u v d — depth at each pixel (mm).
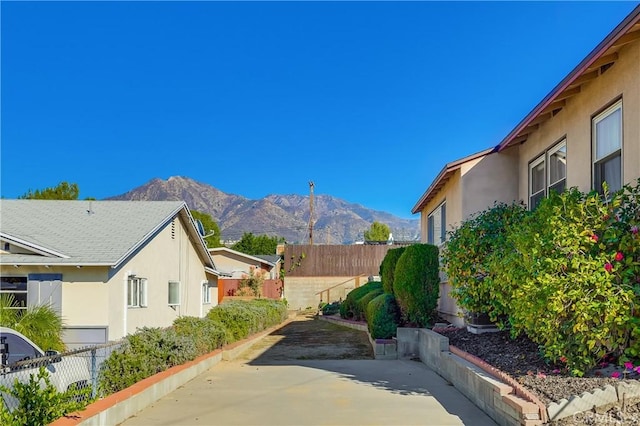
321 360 12289
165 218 17281
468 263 10016
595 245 6445
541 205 7621
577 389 5664
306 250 33531
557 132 10414
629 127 7664
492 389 6363
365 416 6641
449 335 11141
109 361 7758
